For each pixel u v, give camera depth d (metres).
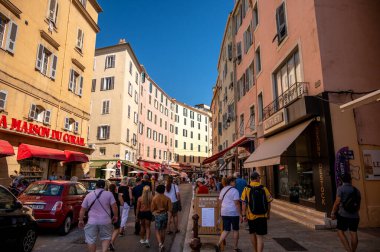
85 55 23.00
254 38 18.47
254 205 5.86
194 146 70.31
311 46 10.34
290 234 8.08
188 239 8.12
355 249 5.69
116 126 33.47
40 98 17.05
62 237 8.39
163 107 55.50
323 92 9.41
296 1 11.71
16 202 6.45
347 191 5.84
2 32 14.28
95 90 35.62
